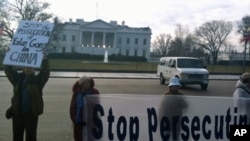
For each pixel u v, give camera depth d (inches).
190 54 4411.9
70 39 4493.1
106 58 2957.7
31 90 240.8
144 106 246.4
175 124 250.7
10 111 247.8
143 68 1855.3
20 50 238.7
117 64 2265.0
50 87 872.3
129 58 3378.4
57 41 3609.7
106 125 244.2
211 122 256.2
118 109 244.4
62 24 3587.6
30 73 245.6
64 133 355.9
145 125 247.0
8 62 237.1
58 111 493.0
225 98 256.8
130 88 910.4
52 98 650.2
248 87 289.4
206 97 255.3
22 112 243.4
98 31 4468.5
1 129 366.9
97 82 1085.1
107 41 4566.9
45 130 368.8
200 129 254.8
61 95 701.3
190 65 973.2
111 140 244.7
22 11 3117.6
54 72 1470.2
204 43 4554.6
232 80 1403.8
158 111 247.9
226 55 4429.1
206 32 4547.2
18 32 241.6
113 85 987.9
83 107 241.8
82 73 1482.5
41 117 442.0
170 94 262.7
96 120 243.3
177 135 251.3
